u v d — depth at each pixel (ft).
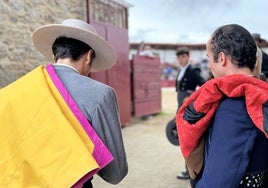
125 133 26.81
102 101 5.07
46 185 4.47
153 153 20.07
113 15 28.14
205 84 4.35
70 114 4.81
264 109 4.02
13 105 4.87
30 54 17.20
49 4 19.01
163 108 43.24
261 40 13.67
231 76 4.20
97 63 6.18
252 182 4.24
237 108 4.15
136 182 14.51
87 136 4.73
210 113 4.24
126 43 29.86
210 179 4.06
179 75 16.21
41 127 4.68
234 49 4.39
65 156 4.53
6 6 15.83
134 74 32.50
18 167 4.66
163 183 14.35
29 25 17.26
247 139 4.06
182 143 4.45
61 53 5.33
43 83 4.95
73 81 5.12
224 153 4.04
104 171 5.17
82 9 23.16
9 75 15.83
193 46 99.50
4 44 15.65
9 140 4.76
